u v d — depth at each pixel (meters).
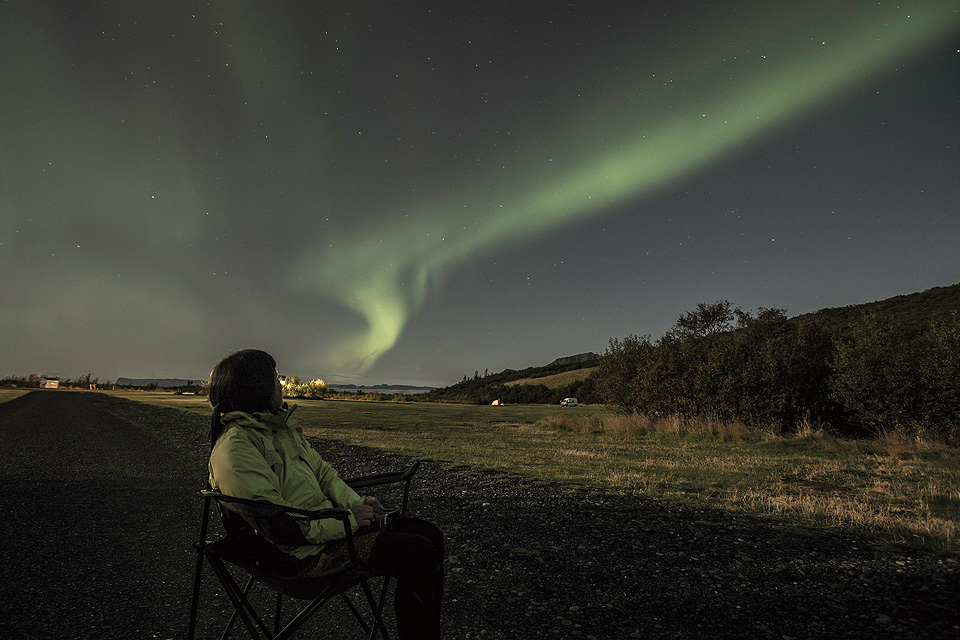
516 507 5.50
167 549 4.09
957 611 2.90
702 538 4.36
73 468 7.89
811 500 5.75
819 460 9.22
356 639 2.62
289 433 2.06
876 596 3.12
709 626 2.74
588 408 37.12
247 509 1.69
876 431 11.86
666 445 12.16
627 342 19.17
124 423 15.77
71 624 2.74
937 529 4.52
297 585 1.79
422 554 1.90
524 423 20.33
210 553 1.86
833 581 3.37
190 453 9.62
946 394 10.53
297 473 1.97
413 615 1.87
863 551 3.98
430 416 23.00
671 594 3.18
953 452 9.47
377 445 11.45
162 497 5.98
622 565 3.70
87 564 3.72
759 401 13.52
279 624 2.54
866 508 5.35
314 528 1.80
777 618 2.83
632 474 7.60
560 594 3.18
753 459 9.45
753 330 16.66
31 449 9.93
